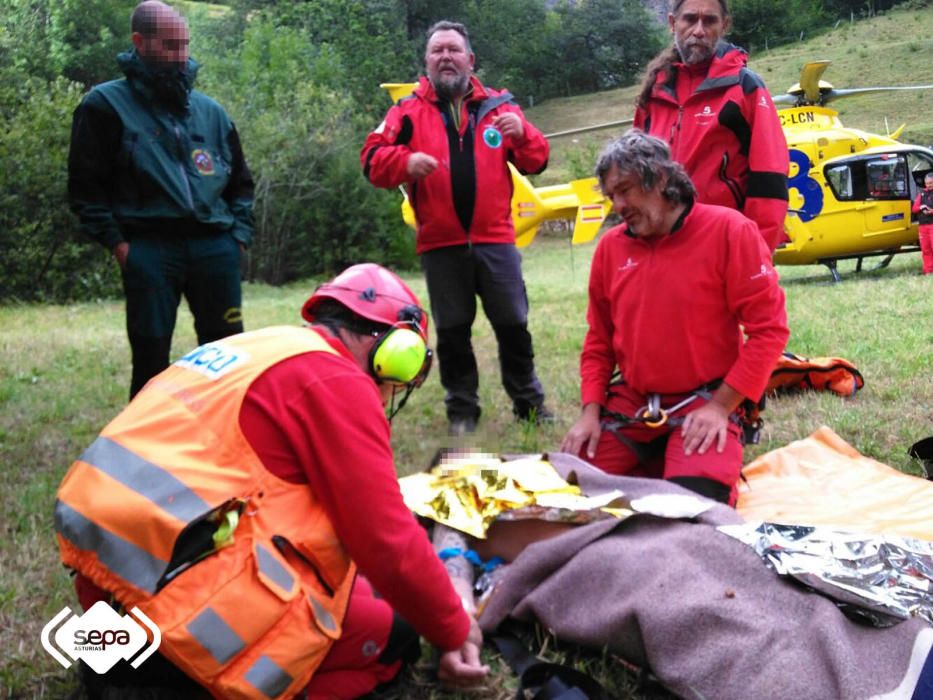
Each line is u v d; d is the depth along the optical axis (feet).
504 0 252.62
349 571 7.77
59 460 18.04
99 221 15.56
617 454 13.05
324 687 8.41
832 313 32.65
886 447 16.47
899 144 49.39
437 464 11.55
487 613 9.62
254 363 7.53
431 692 8.93
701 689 8.16
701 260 12.34
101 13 138.00
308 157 92.07
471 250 17.84
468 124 17.61
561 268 80.18
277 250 91.76
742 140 14.97
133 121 15.53
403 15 215.72
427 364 8.30
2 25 109.91
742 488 14.16
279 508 7.38
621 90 241.55
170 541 6.95
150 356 16.12
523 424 18.62
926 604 8.64
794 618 8.50
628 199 12.23
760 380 12.14
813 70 51.26
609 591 9.07
